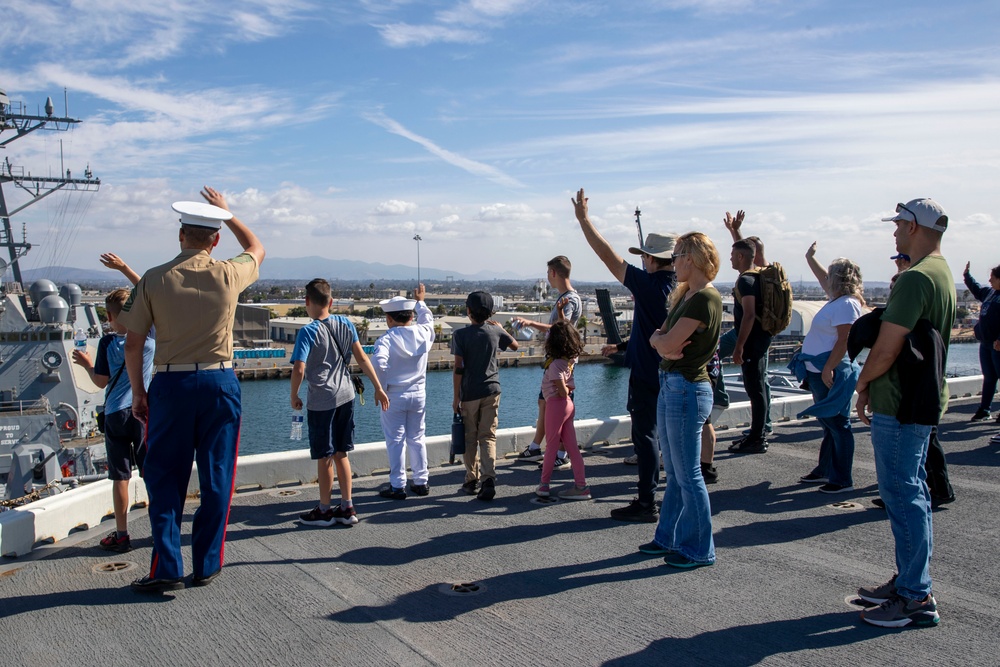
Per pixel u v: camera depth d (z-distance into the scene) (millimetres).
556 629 3418
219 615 3564
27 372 23547
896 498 3467
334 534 4883
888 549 4547
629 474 6555
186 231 3914
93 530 4961
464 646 3242
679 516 4402
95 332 27672
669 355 4070
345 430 5055
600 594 3842
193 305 3748
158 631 3383
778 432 8219
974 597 3791
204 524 3938
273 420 49344
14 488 18125
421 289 6199
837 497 5730
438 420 46906
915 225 3551
